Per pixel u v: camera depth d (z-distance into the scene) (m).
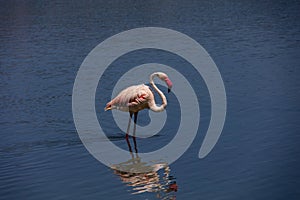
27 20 42.50
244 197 9.44
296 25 33.34
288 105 15.23
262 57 23.06
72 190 10.05
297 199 9.27
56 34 33.94
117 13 45.25
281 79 18.62
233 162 11.18
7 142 13.04
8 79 20.98
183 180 10.38
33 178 10.67
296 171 10.48
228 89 17.61
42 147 12.59
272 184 9.94
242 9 45.19
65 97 17.69
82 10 48.84
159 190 9.94
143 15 43.00
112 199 9.59
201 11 44.75
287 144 12.04
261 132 13.02
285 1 50.34
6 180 10.59
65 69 22.59
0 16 46.09
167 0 56.28
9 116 15.49
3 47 29.53
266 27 33.16
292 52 23.91
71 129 14.02
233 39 28.80
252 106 15.37
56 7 52.50
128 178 10.57
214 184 10.09
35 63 24.28
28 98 17.73
